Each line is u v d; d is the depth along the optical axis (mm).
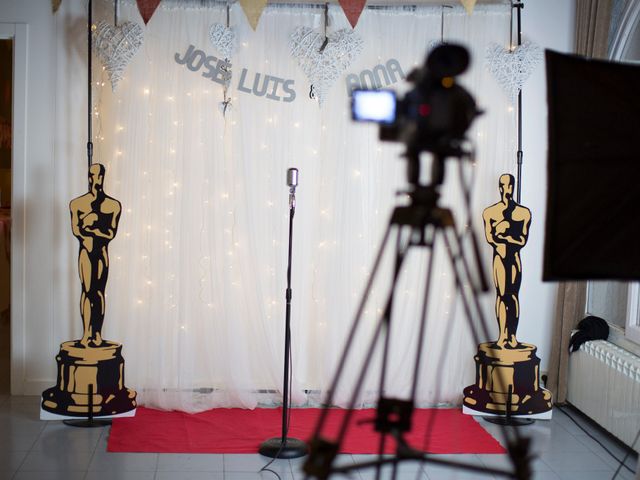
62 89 4762
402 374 4785
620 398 4188
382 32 4719
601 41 4516
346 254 4715
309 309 4809
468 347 4816
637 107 2027
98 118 4680
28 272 4824
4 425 4363
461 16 4738
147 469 3791
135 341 4711
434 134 1716
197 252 4672
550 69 2029
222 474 3754
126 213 4664
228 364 4707
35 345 4863
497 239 4527
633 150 2023
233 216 4703
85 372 4340
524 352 4520
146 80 4641
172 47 4629
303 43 4457
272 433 4305
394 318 4750
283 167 4699
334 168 4715
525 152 4934
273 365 4746
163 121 4645
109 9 4637
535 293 5012
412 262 4738
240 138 4668
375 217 4742
